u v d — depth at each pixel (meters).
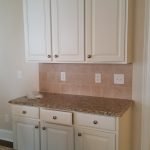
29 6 2.62
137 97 2.51
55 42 2.53
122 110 2.14
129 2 2.21
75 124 2.27
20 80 3.32
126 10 2.16
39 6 2.55
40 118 2.47
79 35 2.39
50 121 2.41
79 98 2.69
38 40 2.62
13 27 3.24
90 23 2.32
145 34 2.38
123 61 2.23
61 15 2.45
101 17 2.26
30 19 2.63
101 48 2.30
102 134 2.13
